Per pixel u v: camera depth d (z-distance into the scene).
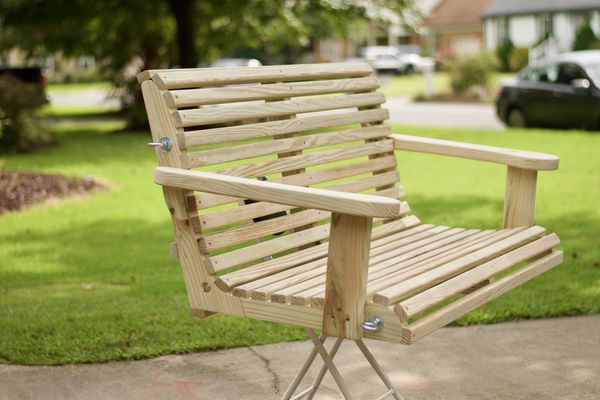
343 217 3.18
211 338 5.50
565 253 7.74
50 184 12.56
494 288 3.61
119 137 21.62
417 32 23.34
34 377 4.89
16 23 22.91
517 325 5.73
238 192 3.37
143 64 25.28
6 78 18.53
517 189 4.41
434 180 12.88
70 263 8.05
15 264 8.05
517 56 56.88
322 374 4.05
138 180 13.80
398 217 4.80
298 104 4.39
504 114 21.53
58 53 26.36
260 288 3.54
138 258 8.17
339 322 3.23
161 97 3.75
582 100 19.67
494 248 3.92
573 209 10.09
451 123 24.11
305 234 4.25
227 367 5.04
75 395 4.63
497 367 4.96
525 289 6.54
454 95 34.19
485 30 65.50
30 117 18.42
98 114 30.22
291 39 25.42
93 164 16.03
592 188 11.69
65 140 20.92
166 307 6.25
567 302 6.13
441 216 9.80
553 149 16.31
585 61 20.23
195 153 3.80
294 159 4.31
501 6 64.81
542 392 4.58
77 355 5.19
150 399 4.57
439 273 3.48
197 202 3.71
